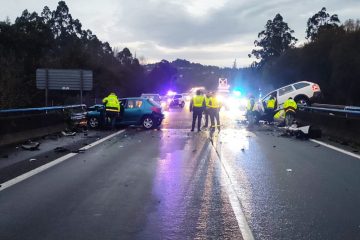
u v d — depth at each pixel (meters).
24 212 7.07
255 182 9.41
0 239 5.83
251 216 6.89
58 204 7.56
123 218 6.77
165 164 11.66
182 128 23.88
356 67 52.44
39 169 10.80
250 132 21.45
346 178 9.85
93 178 9.74
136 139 17.98
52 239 5.84
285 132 20.19
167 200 7.87
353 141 16.64
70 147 15.17
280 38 98.50
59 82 35.53
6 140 15.16
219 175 10.16
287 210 7.24
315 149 14.88
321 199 7.96
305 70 66.69
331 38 63.19
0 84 37.06
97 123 23.03
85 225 6.41
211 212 7.11
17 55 56.16
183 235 6.00
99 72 63.47
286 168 11.12
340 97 56.44
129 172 10.48
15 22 68.50
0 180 9.47
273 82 81.75
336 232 6.12
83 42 92.88
